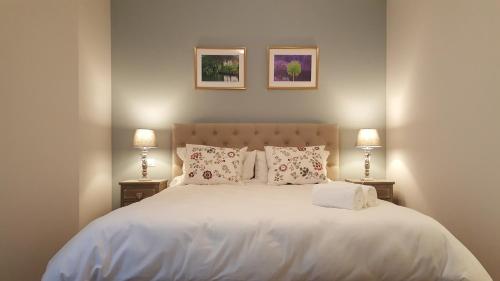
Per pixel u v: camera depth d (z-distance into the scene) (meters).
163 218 1.54
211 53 3.57
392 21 3.51
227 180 2.94
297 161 3.01
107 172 3.40
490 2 2.00
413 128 3.03
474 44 2.16
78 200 2.73
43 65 2.63
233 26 3.59
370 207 1.82
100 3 3.25
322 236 1.46
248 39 3.59
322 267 1.40
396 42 3.40
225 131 3.47
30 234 2.58
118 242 1.46
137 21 3.54
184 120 3.56
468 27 2.23
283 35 3.57
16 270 2.54
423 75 2.85
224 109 3.59
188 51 3.57
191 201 1.96
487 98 2.03
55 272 1.43
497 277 1.95
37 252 2.60
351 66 3.56
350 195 1.75
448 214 2.46
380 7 3.59
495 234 1.97
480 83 2.10
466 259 1.41
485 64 2.05
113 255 1.44
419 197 2.92
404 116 3.21
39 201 2.61
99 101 3.21
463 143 2.28
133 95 3.53
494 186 1.97
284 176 2.94
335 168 3.47
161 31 3.55
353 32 3.56
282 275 1.40
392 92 3.50
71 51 2.73
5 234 2.51
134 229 1.49
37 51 2.62
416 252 1.44
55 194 2.66
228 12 3.58
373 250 1.44
